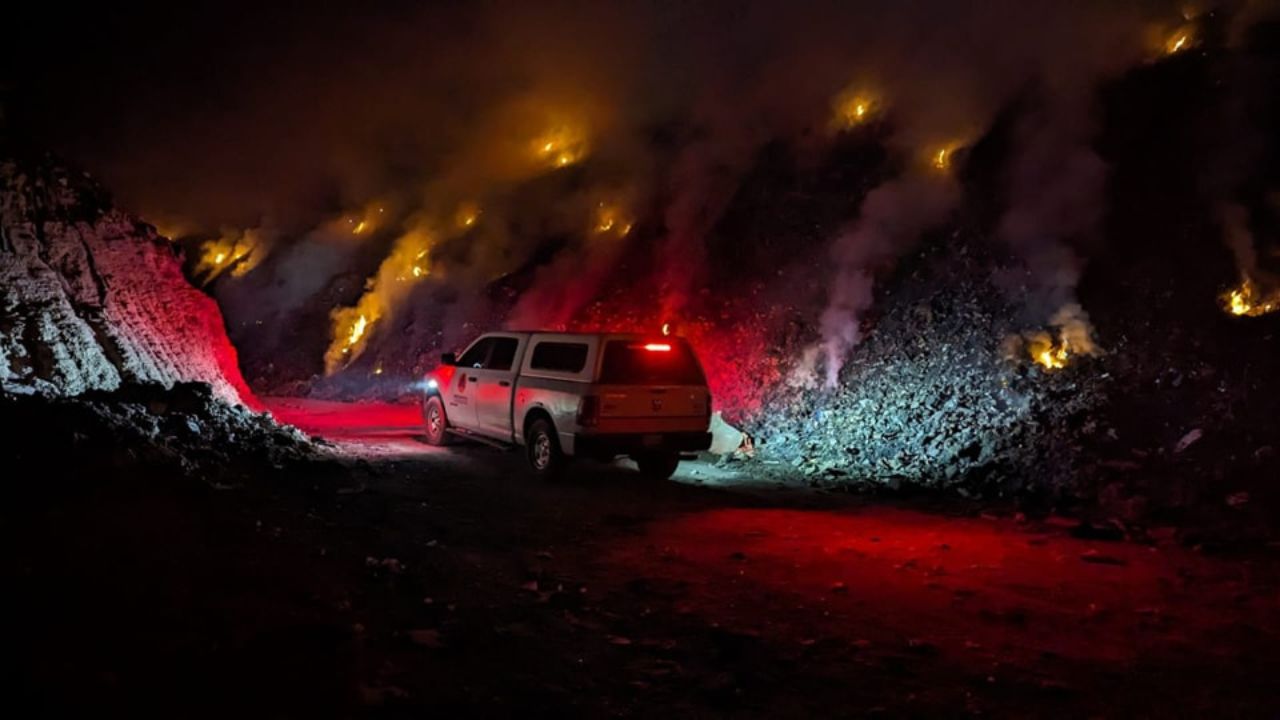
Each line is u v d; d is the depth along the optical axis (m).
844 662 4.68
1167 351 11.95
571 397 9.84
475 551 6.62
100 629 3.88
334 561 5.83
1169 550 7.67
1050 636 5.24
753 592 5.96
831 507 9.51
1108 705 4.21
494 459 11.45
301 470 8.98
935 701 4.20
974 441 11.53
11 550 4.56
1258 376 10.73
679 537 7.65
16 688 3.17
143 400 9.13
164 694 3.43
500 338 11.65
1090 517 9.02
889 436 12.53
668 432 10.13
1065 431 11.11
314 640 4.23
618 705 3.97
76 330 9.76
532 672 4.30
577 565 6.49
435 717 3.66
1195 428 10.41
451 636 4.68
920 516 9.11
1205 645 5.12
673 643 4.85
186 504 6.59
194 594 4.62
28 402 7.19
